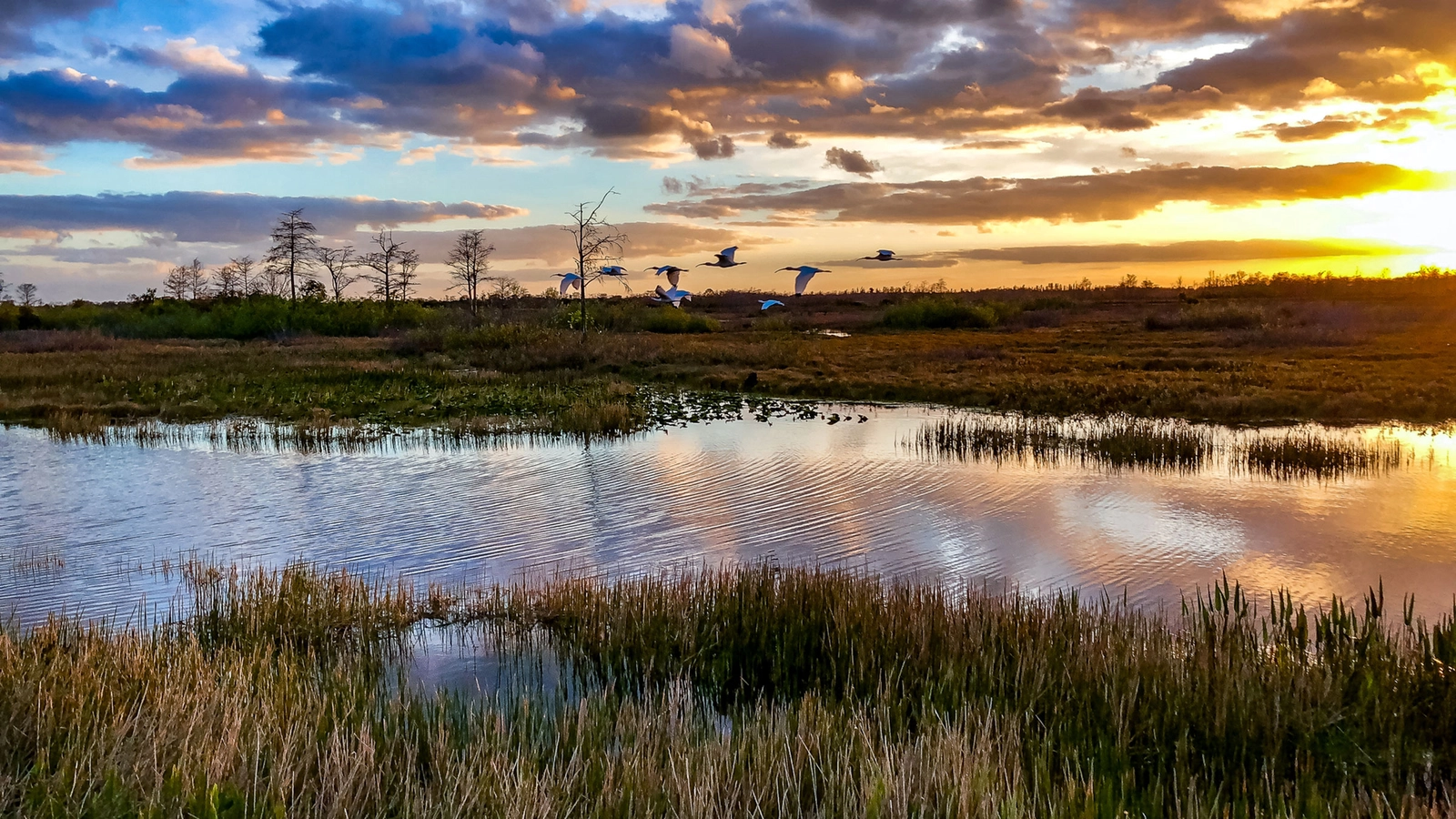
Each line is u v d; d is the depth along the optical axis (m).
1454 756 5.84
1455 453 17.48
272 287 64.56
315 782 4.89
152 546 11.59
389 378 29.91
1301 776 5.37
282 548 11.52
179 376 30.05
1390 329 43.03
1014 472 16.12
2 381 28.38
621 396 25.94
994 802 4.57
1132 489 14.75
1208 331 48.78
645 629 8.01
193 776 4.72
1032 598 9.16
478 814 4.61
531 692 7.28
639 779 4.93
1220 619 8.67
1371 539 11.78
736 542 11.70
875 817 4.54
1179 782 5.42
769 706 6.54
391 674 7.69
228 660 6.96
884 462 17.03
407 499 14.15
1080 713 6.07
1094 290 113.88
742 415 23.58
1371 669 6.64
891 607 7.98
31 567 10.68
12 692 5.71
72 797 4.44
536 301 55.12
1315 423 20.97
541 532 12.20
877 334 54.59
